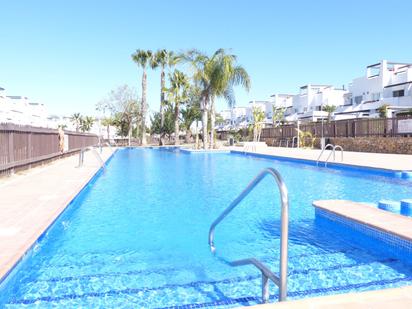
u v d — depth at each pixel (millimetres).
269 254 4566
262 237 5309
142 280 3742
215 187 10109
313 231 5551
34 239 4277
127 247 4863
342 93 50906
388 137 19984
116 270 4031
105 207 7500
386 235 4445
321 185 10070
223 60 23672
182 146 36062
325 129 26234
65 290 3527
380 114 36656
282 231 2605
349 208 5730
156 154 25484
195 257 4449
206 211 7109
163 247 4848
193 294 3406
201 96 26172
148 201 8125
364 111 43094
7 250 3883
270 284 3553
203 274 3893
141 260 4348
